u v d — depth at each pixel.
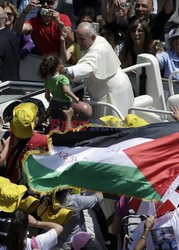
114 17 35.16
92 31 28.31
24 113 22.61
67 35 33.78
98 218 24.30
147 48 33.31
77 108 26.33
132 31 32.91
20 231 20.73
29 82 29.41
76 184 22.19
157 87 32.06
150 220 21.66
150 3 35.97
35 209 22.91
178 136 22.09
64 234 23.30
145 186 21.69
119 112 28.39
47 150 22.83
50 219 22.62
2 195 21.61
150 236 21.80
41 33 33.53
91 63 28.17
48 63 26.95
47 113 27.11
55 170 22.22
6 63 31.11
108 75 28.91
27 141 22.91
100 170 21.94
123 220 23.27
